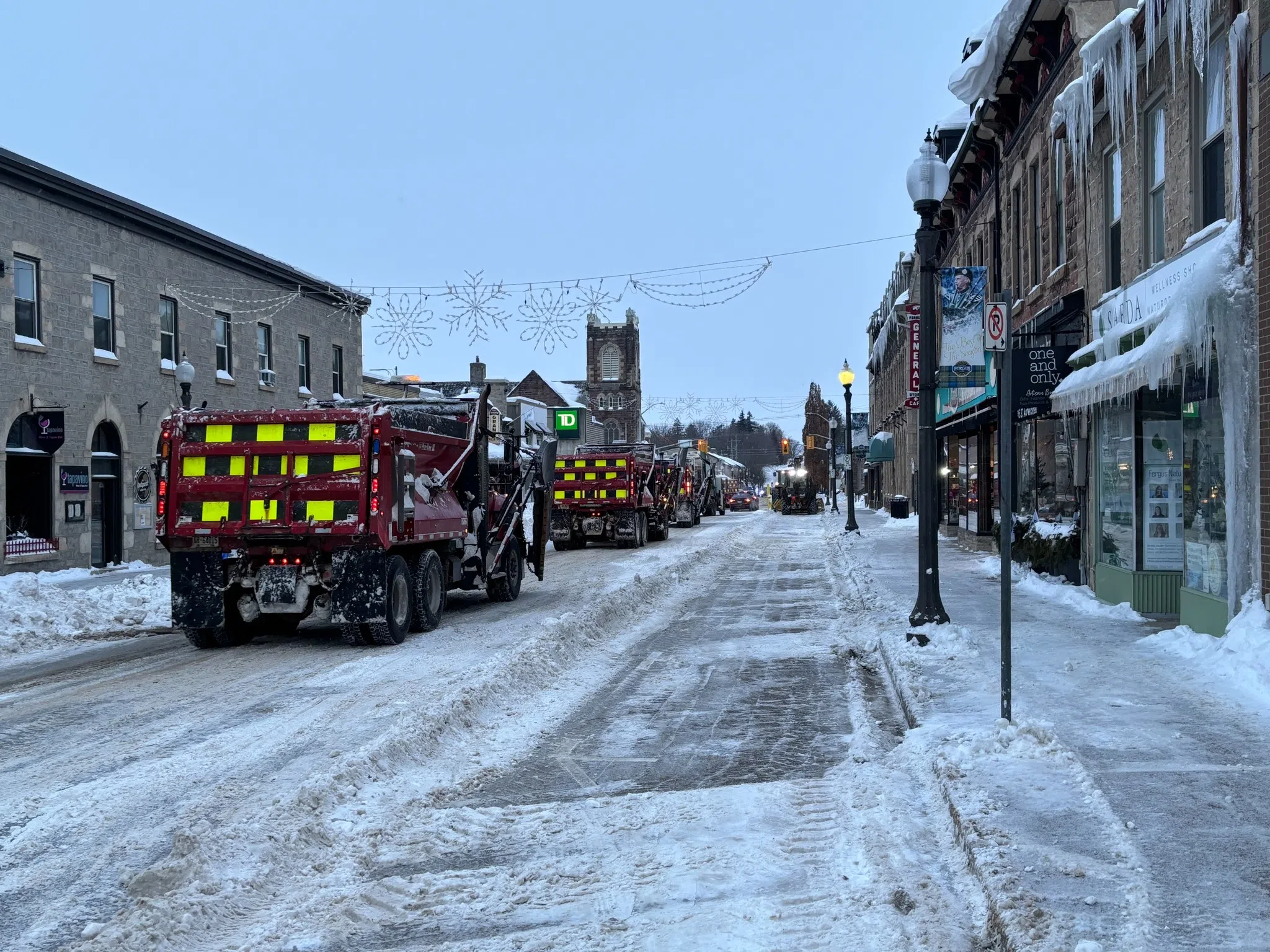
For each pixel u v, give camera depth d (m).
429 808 6.19
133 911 4.48
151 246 26.41
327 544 11.99
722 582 20.09
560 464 29.77
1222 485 9.63
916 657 9.71
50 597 14.96
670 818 5.88
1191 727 6.79
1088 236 14.95
